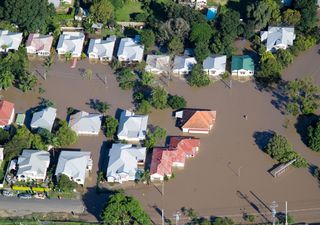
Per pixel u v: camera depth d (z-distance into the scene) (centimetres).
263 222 19100
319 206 19488
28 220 19350
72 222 19200
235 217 19250
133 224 18950
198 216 19300
